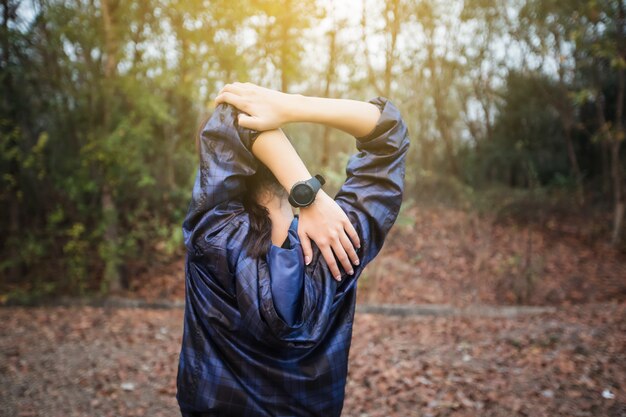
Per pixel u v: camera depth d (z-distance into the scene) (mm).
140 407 3676
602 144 12156
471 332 5293
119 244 7688
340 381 948
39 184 7926
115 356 4711
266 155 928
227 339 909
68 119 7500
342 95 9977
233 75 7543
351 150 8547
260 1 6711
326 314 892
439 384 3936
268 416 902
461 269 8156
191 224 934
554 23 11055
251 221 931
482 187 13117
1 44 7270
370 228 951
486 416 3410
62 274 7539
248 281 864
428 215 10820
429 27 11469
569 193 12680
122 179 7473
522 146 14133
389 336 5234
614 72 11453
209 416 918
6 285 7586
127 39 7375
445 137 14016
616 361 4203
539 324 5480
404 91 11852
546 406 3500
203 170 928
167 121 8047
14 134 7352
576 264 8570
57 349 4906
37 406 3660
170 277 8047
